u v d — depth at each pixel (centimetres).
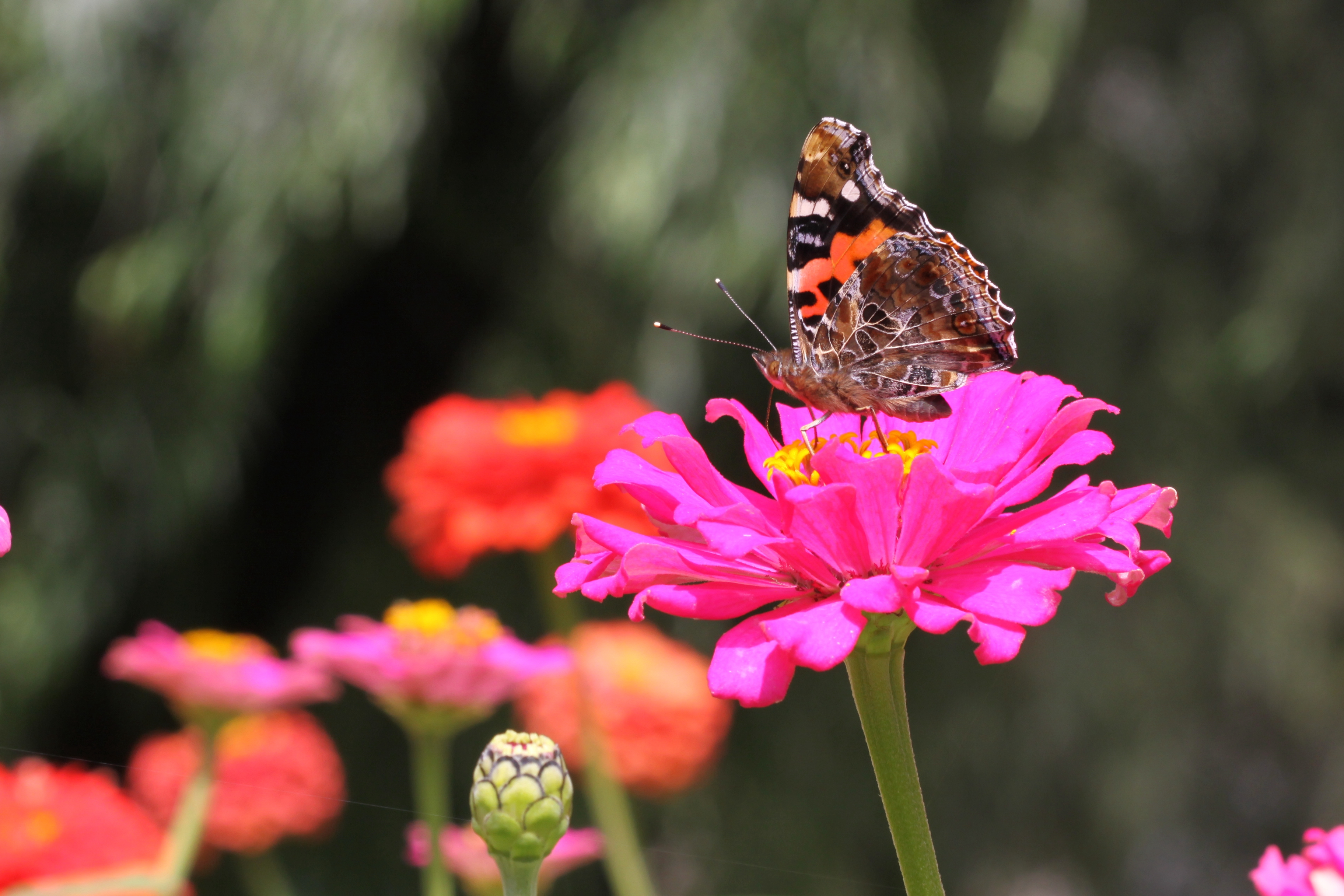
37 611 143
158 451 145
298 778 79
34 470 146
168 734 159
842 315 61
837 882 147
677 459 57
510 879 57
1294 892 54
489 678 67
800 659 55
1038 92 134
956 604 55
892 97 130
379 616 156
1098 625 164
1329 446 182
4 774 65
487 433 83
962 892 157
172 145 142
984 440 58
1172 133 182
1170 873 176
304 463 176
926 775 159
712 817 148
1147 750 160
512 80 157
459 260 164
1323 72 174
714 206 128
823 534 56
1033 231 155
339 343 173
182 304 145
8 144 144
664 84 132
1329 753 172
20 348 150
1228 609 163
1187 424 166
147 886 66
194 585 164
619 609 149
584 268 147
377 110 135
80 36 139
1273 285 165
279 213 137
